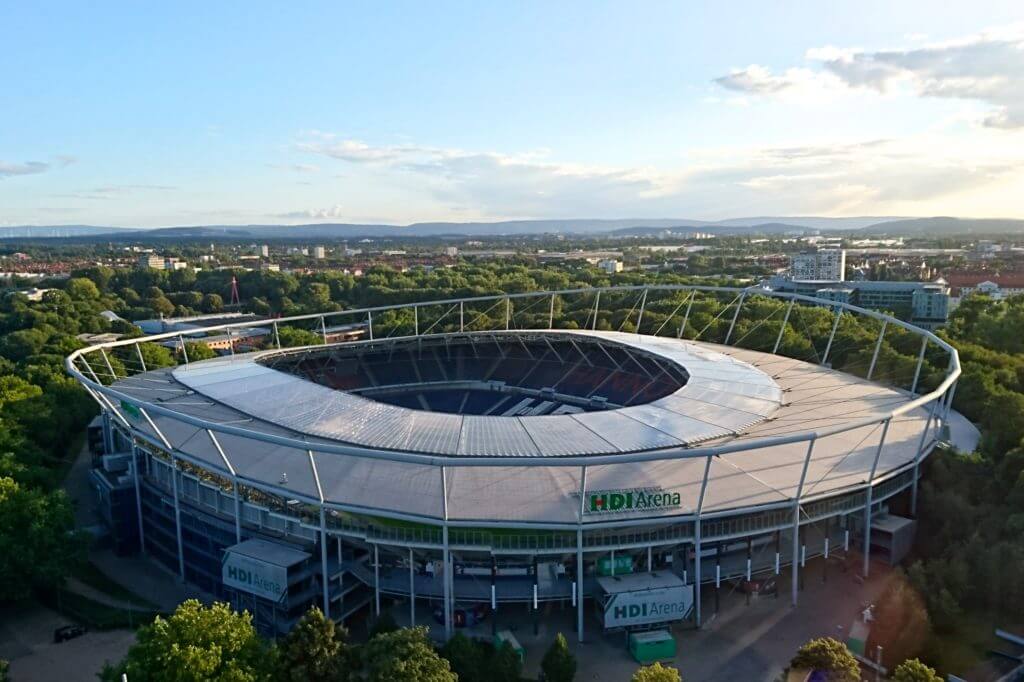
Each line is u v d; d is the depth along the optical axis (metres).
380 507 68.75
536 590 68.38
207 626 55.22
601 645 66.56
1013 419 95.44
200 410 95.62
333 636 56.62
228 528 76.88
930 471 87.88
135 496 88.19
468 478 74.19
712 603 73.31
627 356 145.50
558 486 72.88
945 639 65.62
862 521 79.62
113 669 55.16
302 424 88.44
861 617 69.12
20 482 88.12
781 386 110.69
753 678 61.38
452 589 68.75
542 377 150.50
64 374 154.75
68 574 75.50
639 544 68.88
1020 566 66.56
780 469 78.31
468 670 59.16
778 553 73.12
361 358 154.50
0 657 65.81
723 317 199.62
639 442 82.56
